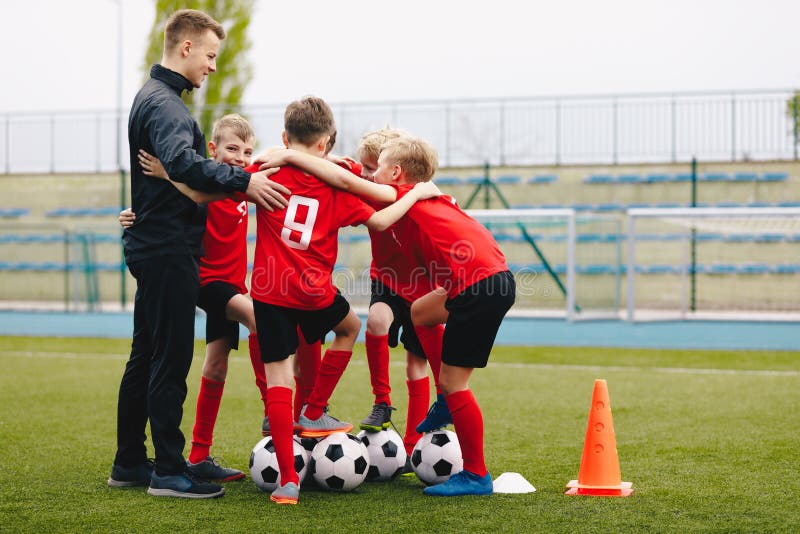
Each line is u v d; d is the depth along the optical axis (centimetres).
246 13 2745
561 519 405
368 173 549
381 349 518
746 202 2136
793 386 889
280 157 448
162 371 455
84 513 420
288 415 444
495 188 2003
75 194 2484
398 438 508
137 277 466
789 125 2112
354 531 386
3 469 523
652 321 1720
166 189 450
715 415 717
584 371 1026
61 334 1588
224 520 405
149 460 493
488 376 980
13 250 2416
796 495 452
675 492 459
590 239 1867
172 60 460
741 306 1972
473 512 418
